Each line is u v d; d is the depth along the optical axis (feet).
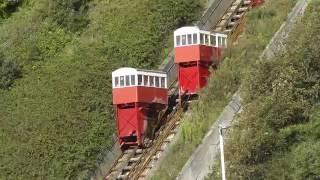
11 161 390.83
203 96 372.38
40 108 417.28
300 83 318.65
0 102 428.97
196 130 352.49
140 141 397.60
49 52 464.65
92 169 390.21
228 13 478.59
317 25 327.26
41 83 436.76
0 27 502.79
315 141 299.38
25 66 453.99
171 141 377.71
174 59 425.69
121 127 402.31
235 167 309.22
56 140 395.75
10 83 442.91
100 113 412.98
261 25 399.03
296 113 311.88
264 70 327.26
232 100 350.23
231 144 313.73
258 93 325.21
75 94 419.95
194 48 406.00
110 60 446.19
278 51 340.80
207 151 337.72
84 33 478.59
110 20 481.05
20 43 472.85
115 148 402.52
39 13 496.23
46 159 389.19
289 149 305.12
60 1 493.36
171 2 483.92
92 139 398.83
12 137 403.13
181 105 404.57
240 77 364.38
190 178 342.03
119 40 461.78
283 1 405.59
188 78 407.44
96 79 431.02
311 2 357.61
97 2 501.56
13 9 519.60
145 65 449.89
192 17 485.15
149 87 405.59
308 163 288.71
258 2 456.86
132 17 477.77
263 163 306.14
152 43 461.78
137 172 372.99
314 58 320.91
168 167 353.72
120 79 404.16
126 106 402.72
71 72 437.99
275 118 310.04
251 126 311.88
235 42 427.74
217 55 411.34
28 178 385.09
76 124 403.75
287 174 297.33
